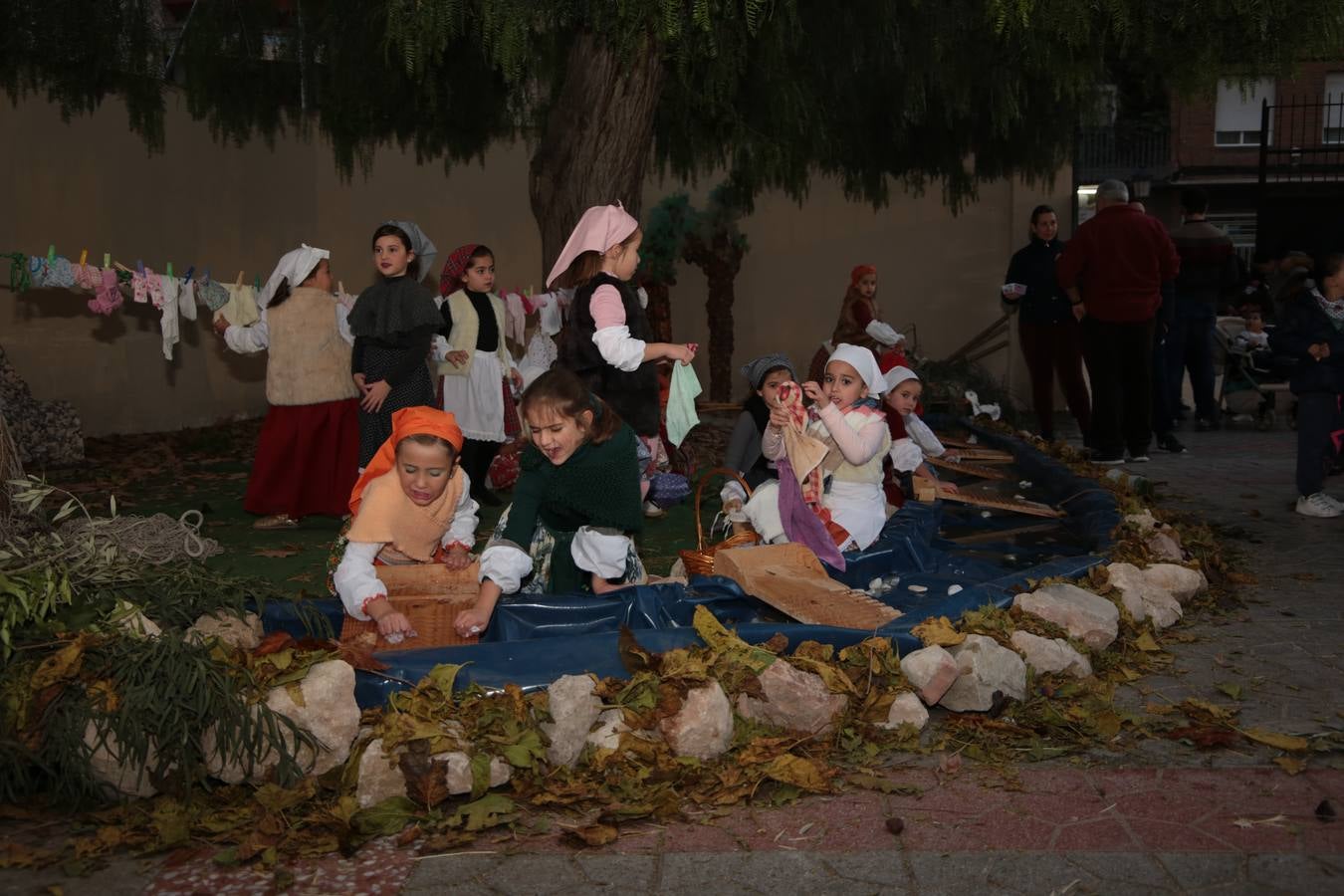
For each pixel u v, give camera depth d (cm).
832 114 1134
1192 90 838
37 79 1008
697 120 1130
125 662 330
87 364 1066
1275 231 1638
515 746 330
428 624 399
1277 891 278
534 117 1188
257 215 1202
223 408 1195
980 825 312
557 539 446
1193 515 719
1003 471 852
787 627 404
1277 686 411
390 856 300
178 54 1109
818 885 283
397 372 636
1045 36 827
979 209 1338
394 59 1049
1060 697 396
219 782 336
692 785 336
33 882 288
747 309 1370
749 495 526
